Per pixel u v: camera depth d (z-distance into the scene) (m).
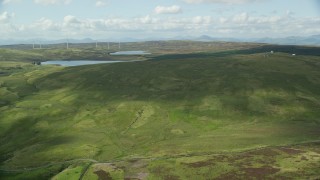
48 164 122.25
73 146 136.88
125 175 103.69
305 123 152.50
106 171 107.81
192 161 111.38
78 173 107.94
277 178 94.62
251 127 149.88
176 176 100.56
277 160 107.62
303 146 120.44
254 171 100.19
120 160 118.44
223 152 119.00
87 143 139.50
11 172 117.88
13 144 146.12
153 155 121.31
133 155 123.81
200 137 139.50
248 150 119.25
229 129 148.75
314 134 135.12
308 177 93.94
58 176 107.25
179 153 121.31
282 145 122.94
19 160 128.12
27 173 115.81
